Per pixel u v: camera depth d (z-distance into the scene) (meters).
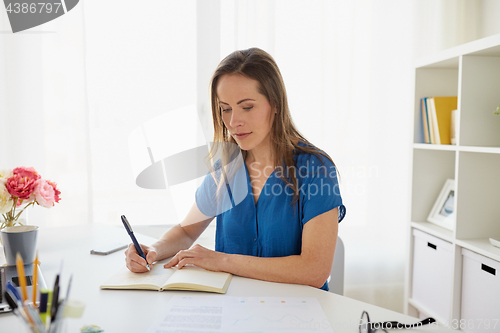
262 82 1.05
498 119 1.55
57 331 0.53
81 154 1.87
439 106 1.73
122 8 1.90
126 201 1.95
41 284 0.83
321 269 0.93
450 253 1.59
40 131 1.82
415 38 2.10
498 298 1.34
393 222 2.14
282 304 0.77
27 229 1.05
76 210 1.87
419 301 1.83
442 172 1.88
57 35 1.82
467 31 2.13
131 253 0.97
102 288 0.85
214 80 1.15
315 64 2.04
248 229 1.15
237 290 0.84
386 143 2.11
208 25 1.95
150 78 1.94
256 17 1.96
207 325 0.67
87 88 1.87
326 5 2.02
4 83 1.75
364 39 2.08
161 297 0.80
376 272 2.15
